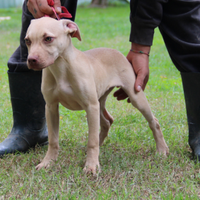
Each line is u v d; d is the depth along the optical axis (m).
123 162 2.71
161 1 2.90
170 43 3.01
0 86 5.33
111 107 4.36
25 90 3.06
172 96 4.88
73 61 2.44
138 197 2.19
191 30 2.87
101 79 2.71
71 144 3.20
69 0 3.06
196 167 2.68
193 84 2.86
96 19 15.87
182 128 3.63
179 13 2.92
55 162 2.73
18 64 2.99
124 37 10.65
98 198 2.12
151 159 2.84
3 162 2.78
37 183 2.35
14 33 11.45
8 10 23.36
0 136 3.40
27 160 2.84
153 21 2.95
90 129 2.58
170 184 2.38
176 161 2.77
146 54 3.03
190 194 2.23
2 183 2.38
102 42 9.67
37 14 2.48
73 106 2.67
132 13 2.99
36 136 3.18
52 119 2.72
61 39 2.27
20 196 2.23
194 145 2.90
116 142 3.28
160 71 6.53
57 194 2.18
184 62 2.89
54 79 2.52
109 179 2.46
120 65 2.92
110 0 23.81
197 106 2.88
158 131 3.03
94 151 2.59
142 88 3.20
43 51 2.16
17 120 3.14
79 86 2.47
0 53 8.06
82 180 2.40
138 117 3.99
